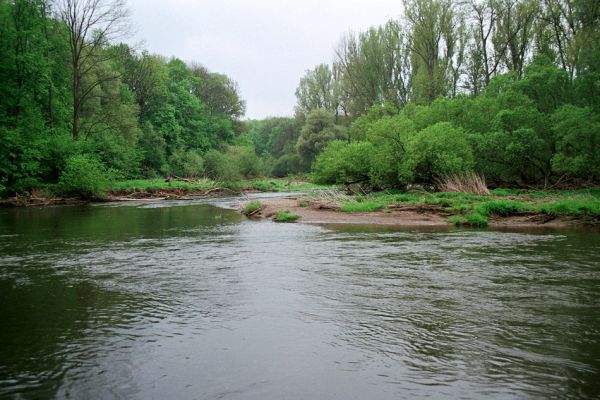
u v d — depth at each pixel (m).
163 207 30.73
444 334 5.96
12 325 6.43
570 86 29.98
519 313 6.83
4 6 33.12
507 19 40.38
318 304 7.38
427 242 13.99
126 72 59.34
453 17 45.22
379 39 59.12
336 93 78.56
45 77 37.22
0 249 13.10
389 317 6.68
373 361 5.11
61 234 16.44
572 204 18.81
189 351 5.44
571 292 8.00
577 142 25.55
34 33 35.47
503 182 32.38
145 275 9.63
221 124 85.62
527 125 28.50
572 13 32.38
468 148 28.55
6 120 33.16
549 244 13.34
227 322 6.51
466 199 23.25
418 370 4.87
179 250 12.88
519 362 5.06
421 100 46.78
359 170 32.50
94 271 10.06
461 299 7.61
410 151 28.30
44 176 36.72
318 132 78.44
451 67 45.69
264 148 126.88
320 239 14.94
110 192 39.00
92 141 41.34
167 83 71.56
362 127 48.03
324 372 4.83
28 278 9.38
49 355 5.35
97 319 6.68
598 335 5.89
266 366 4.99
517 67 40.81
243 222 20.80
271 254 12.13
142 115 63.84
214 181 50.16
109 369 4.95
